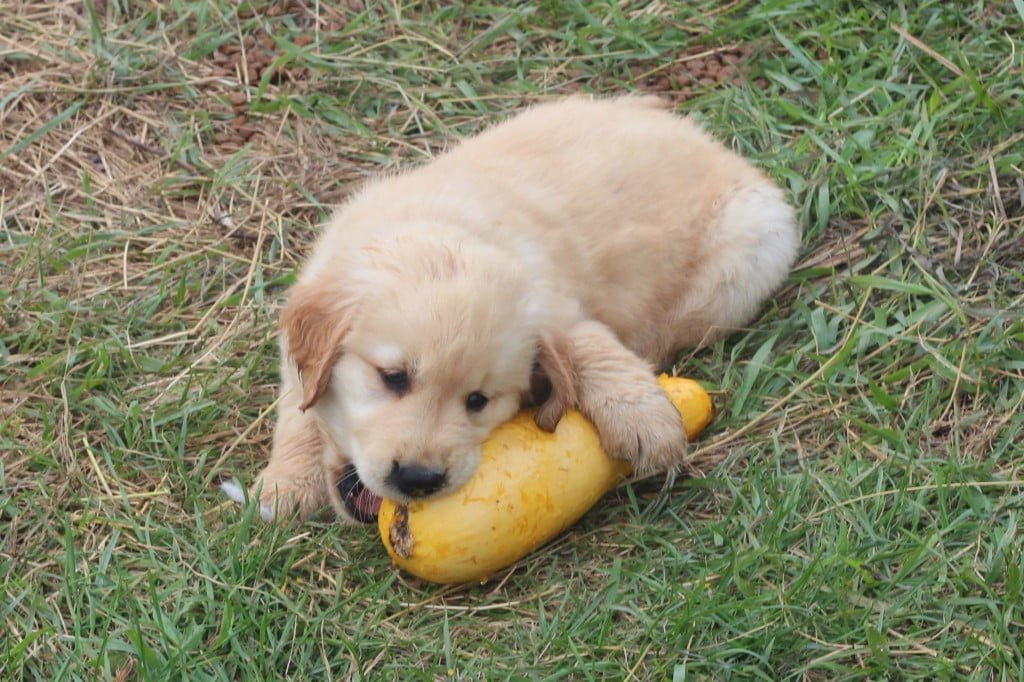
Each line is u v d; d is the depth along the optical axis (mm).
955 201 5934
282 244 6102
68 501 4887
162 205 6363
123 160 6555
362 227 4930
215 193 6383
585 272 5246
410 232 4676
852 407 5188
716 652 4184
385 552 4680
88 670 4180
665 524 4793
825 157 6195
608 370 4758
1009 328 5258
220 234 6219
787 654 4223
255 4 7312
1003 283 5586
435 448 4277
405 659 4242
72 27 7137
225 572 4508
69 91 6785
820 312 5555
